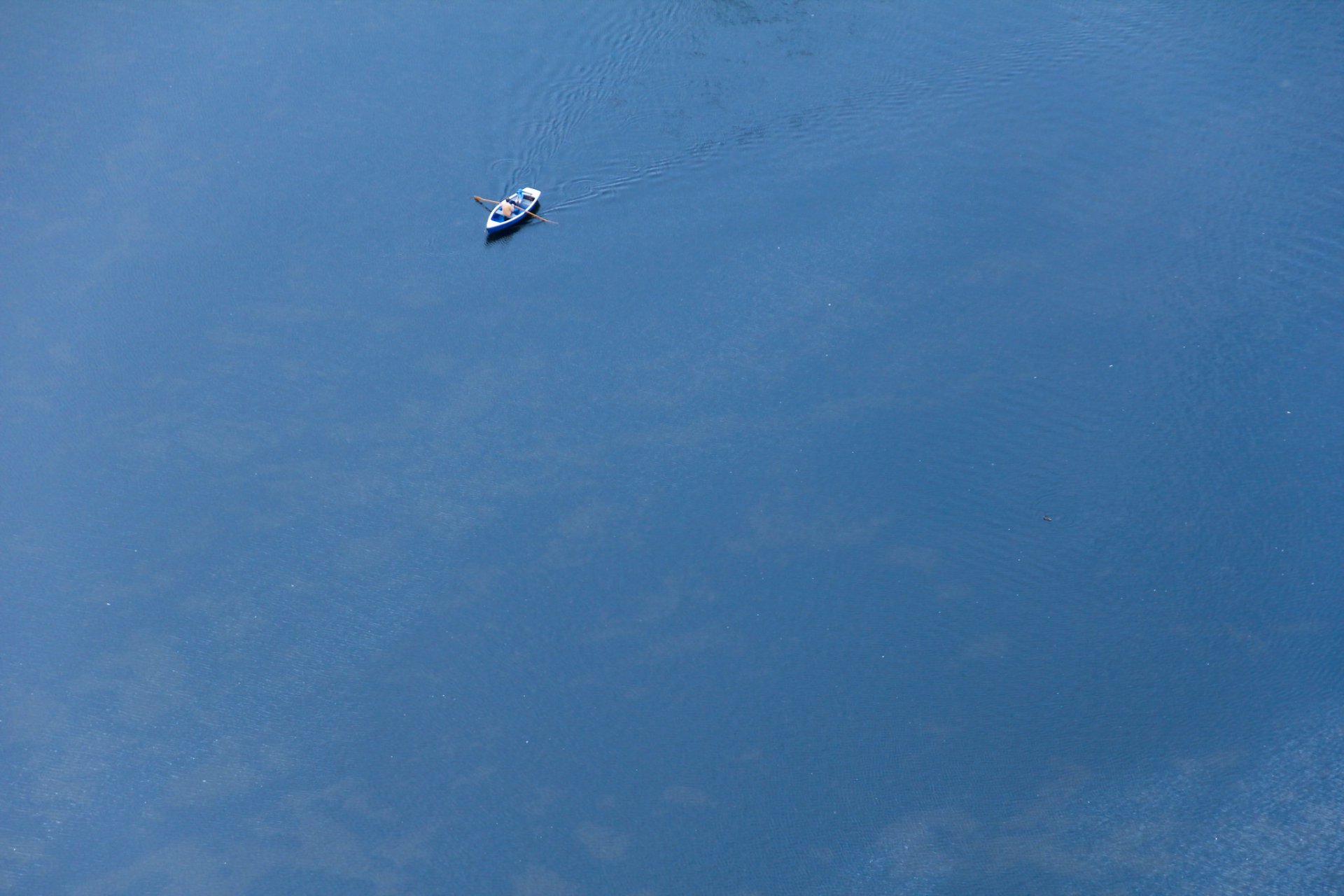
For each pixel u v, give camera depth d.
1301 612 82.12
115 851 74.38
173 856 74.06
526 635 83.62
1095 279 101.81
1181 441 91.25
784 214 108.44
